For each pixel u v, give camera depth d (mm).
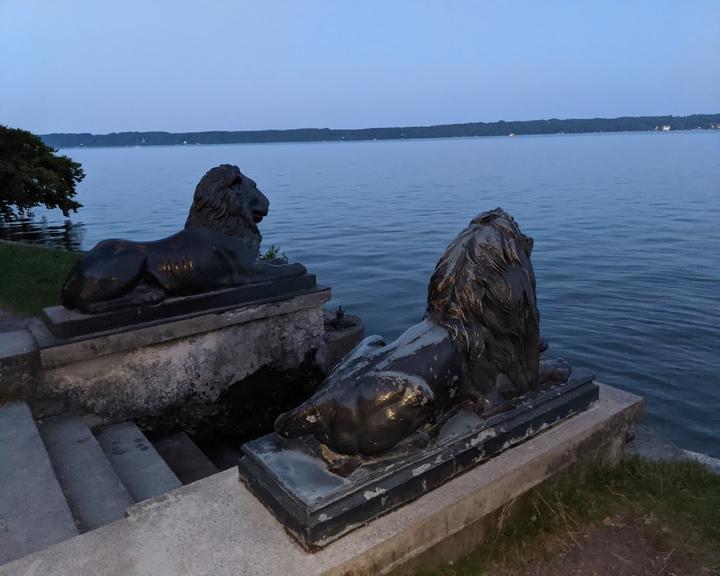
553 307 16047
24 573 2297
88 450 4141
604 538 2947
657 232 26453
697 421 9781
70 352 4543
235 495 2738
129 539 2461
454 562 2768
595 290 17484
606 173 65188
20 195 25359
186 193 54625
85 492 3615
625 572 2732
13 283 7996
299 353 6020
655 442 3904
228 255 5402
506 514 2955
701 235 25219
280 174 82625
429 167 91688
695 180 52281
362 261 22969
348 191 53562
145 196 52250
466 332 2918
